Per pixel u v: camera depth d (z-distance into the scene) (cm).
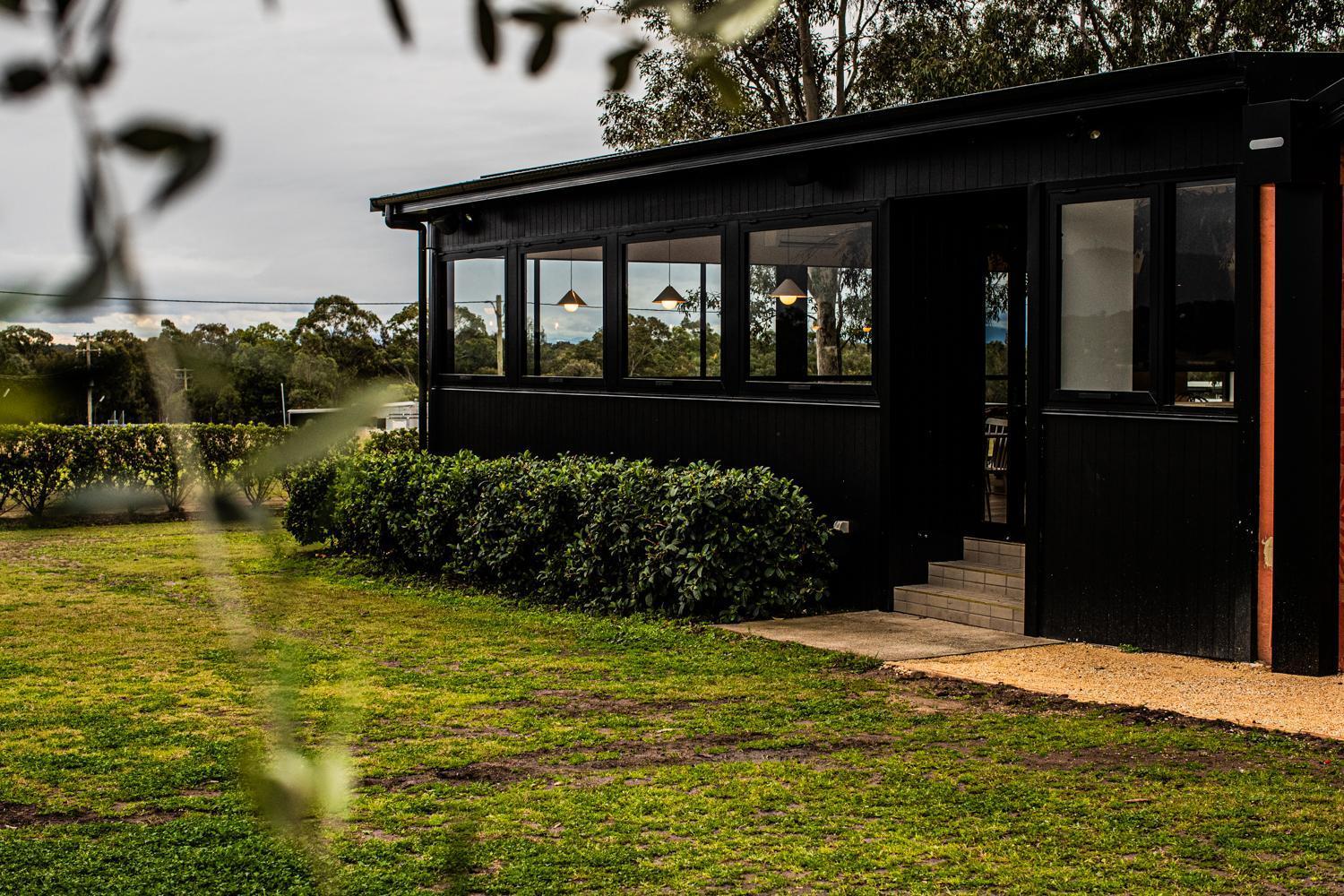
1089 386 875
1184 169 814
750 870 486
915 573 1027
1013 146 912
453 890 141
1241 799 557
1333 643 780
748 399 1120
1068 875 475
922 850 503
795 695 754
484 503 1206
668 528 1015
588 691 778
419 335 1534
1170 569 833
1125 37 2009
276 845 510
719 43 79
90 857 504
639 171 1185
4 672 859
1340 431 777
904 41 2150
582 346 1312
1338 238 767
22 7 60
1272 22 1848
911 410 1016
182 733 693
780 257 1091
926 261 1017
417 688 791
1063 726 674
